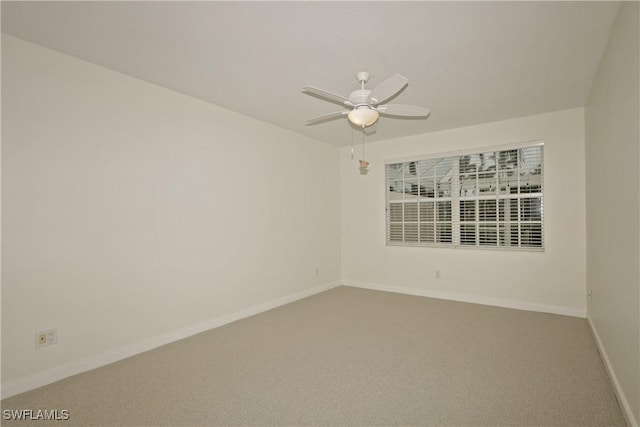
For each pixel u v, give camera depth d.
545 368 2.54
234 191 3.85
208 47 2.41
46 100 2.41
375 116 2.82
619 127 2.11
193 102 3.42
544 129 3.99
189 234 3.36
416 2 1.91
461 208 4.62
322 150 5.32
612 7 1.98
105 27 2.15
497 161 4.33
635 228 1.78
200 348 3.01
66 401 2.15
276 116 4.04
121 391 2.27
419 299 4.70
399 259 5.13
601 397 2.14
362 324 3.63
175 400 2.16
